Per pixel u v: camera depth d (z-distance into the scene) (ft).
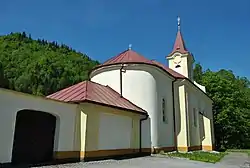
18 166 34.40
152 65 66.49
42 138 39.99
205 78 149.48
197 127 88.74
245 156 75.41
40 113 40.11
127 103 60.39
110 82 67.10
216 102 141.08
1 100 33.35
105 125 49.39
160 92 69.26
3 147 33.17
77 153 43.83
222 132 139.95
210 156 65.98
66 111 43.24
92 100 46.03
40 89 184.03
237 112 139.95
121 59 70.44
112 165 39.68
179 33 107.55
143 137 61.36
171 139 71.67
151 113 64.18
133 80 65.16
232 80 170.71
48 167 35.06
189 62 103.60
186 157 57.88
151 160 49.16
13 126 34.58
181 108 77.61
